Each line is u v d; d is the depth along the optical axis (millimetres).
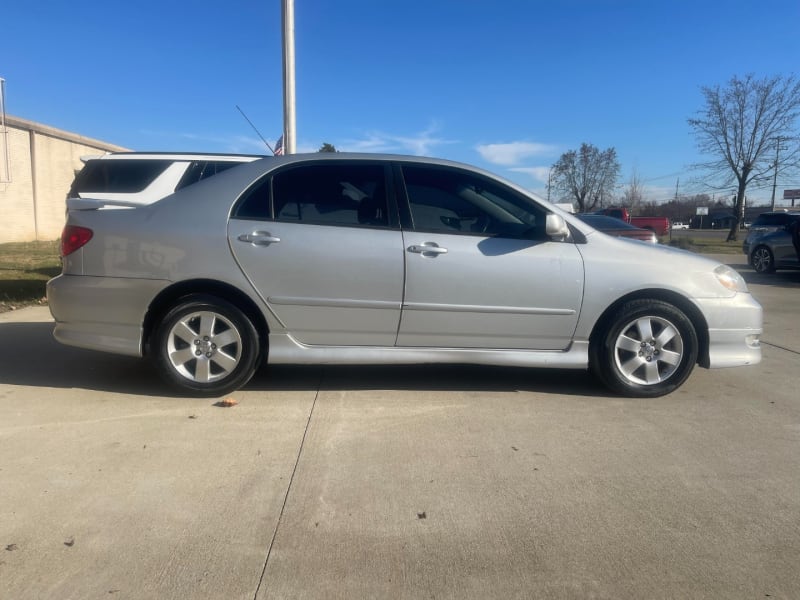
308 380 5234
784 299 11164
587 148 57094
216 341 4625
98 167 6531
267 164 4715
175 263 4504
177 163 6562
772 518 3102
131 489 3279
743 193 32062
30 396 4711
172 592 2482
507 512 3125
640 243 4984
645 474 3559
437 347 4746
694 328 4879
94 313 4590
